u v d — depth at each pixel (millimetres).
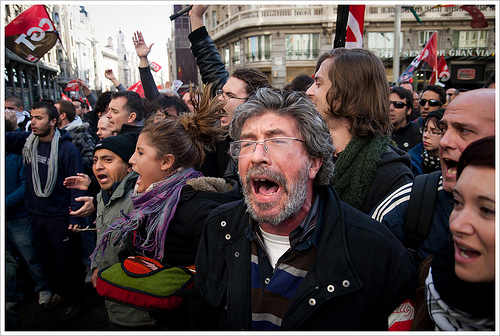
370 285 1001
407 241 1209
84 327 2785
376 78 1408
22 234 3076
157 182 1638
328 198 1138
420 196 1185
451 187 1077
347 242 1046
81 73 46844
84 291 3402
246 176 1070
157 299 1311
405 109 3422
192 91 1807
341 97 1409
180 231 1518
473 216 763
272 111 1074
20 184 3117
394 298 1008
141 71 3654
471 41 19875
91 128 4363
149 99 3604
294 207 1031
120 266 1458
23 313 3016
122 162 2070
